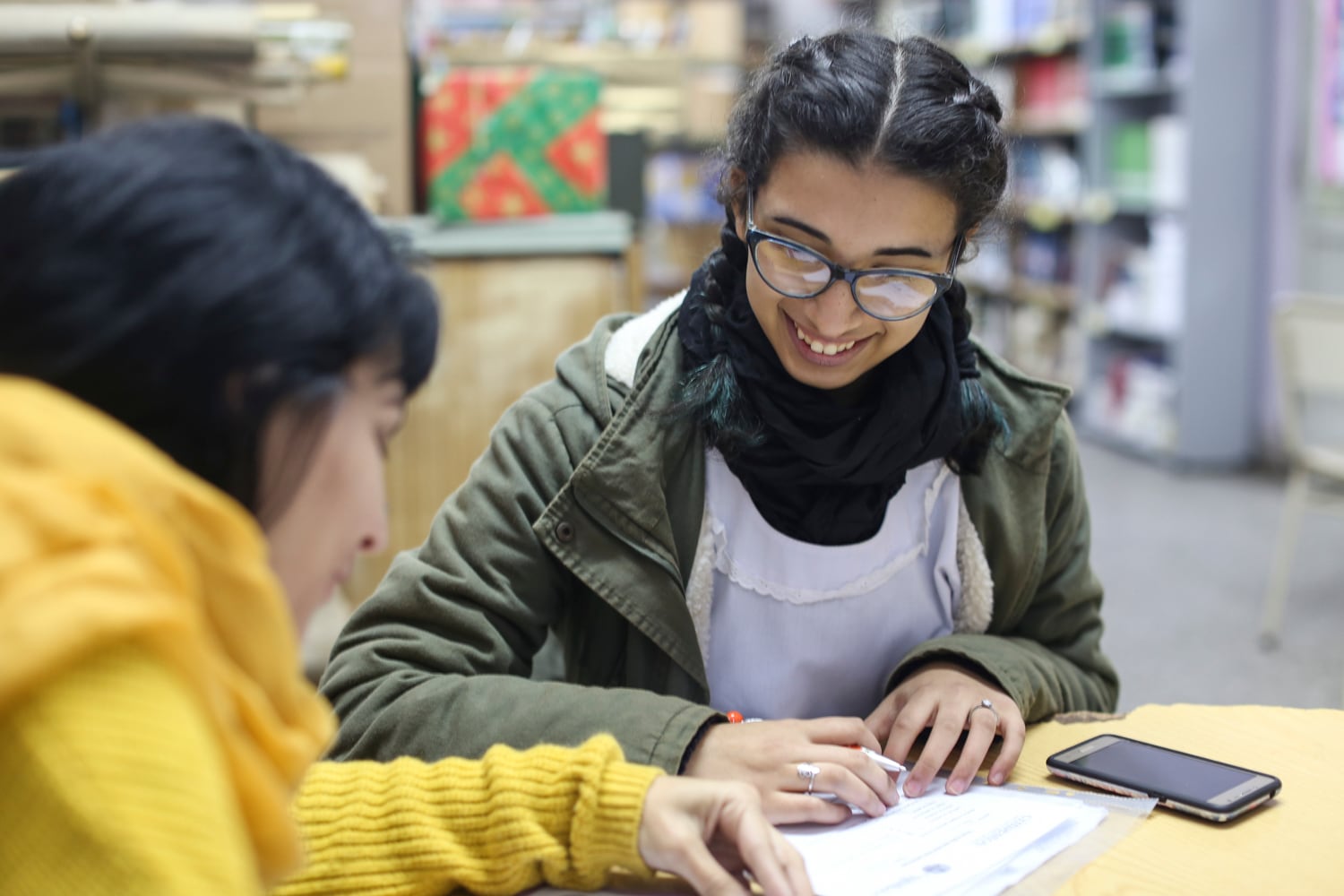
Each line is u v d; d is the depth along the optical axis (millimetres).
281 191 571
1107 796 977
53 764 430
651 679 1207
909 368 1137
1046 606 1317
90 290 518
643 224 3164
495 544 1175
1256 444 5246
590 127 2752
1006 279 6750
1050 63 6250
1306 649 3248
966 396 1191
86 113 2141
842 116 977
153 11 2102
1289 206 5004
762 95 1062
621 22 6086
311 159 621
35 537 455
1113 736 1091
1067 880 847
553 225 2674
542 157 2742
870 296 1021
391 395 626
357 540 613
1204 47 4957
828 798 973
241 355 529
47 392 514
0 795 435
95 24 2057
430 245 2512
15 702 434
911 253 1016
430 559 1179
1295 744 1095
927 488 1246
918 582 1259
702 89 4402
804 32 1114
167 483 502
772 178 1029
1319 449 3373
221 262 529
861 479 1170
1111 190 5691
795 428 1133
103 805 431
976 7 6613
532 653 1223
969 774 1013
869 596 1238
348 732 1089
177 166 550
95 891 427
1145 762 1022
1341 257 4773
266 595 531
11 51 2029
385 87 2668
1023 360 6598
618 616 1220
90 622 435
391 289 591
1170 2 5355
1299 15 4867
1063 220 6285
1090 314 5723
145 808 438
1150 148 5391
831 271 1018
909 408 1127
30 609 432
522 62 3945
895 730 1075
